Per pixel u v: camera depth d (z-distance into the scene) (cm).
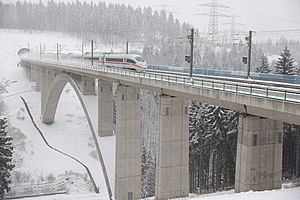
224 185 6825
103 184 7481
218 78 4534
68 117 10781
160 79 4506
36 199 6731
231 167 6769
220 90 3409
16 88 12925
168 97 4606
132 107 5738
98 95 6669
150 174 7638
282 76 4550
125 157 5781
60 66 8112
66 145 9219
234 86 3341
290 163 6606
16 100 11619
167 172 4712
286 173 6588
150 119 11812
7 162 6638
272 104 2833
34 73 13262
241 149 3375
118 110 5719
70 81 7700
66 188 7288
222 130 6756
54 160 8381
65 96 12012
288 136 6538
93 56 7988
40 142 9188
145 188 7481
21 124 9988
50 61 9838
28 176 7588
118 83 5709
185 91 3947
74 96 12081
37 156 8494
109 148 6569
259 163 3325
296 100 2698
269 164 3366
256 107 3058
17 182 7338
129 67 6481
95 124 6750
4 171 6209
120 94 5647
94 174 7869
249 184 3294
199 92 3719
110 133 6788
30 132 9625
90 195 6994
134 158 5831
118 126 5725
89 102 6956
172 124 4681
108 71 5844
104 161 6397
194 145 7119
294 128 6419
